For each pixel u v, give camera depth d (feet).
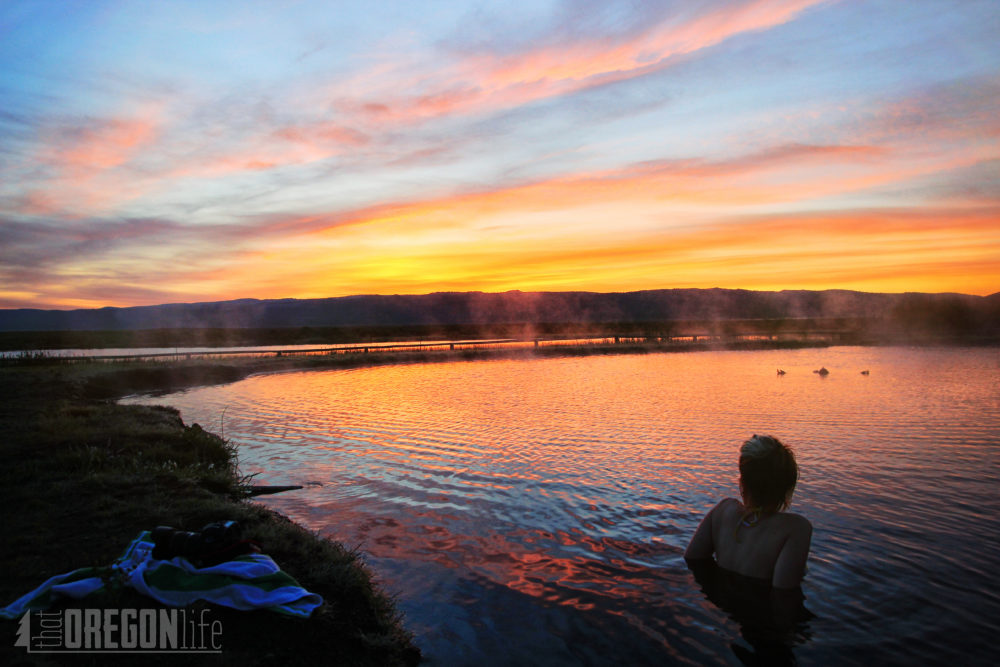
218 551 14.90
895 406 52.42
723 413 49.14
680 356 134.62
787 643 13.97
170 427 37.96
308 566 17.04
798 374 85.61
